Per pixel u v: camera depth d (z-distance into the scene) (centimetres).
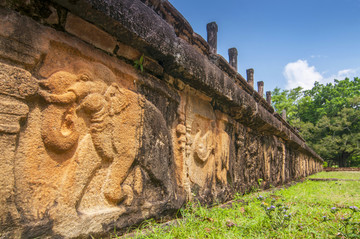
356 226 240
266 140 591
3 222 130
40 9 158
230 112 403
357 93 3158
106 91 196
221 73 332
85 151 178
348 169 2016
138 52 223
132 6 194
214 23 378
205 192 317
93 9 166
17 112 141
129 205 204
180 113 283
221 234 219
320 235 222
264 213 280
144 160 225
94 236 172
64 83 168
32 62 152
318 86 3359
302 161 1122
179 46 248
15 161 142
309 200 399
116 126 202
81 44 183
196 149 305
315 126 3012
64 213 159
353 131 2816
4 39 141
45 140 157
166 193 245
